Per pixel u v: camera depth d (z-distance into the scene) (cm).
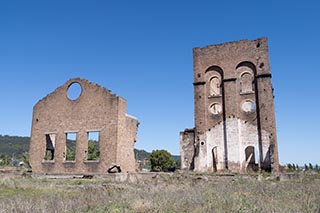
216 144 3719
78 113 3378
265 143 3450
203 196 1412
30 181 2395
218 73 3931
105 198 1369
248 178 2725
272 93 3578
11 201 1246
